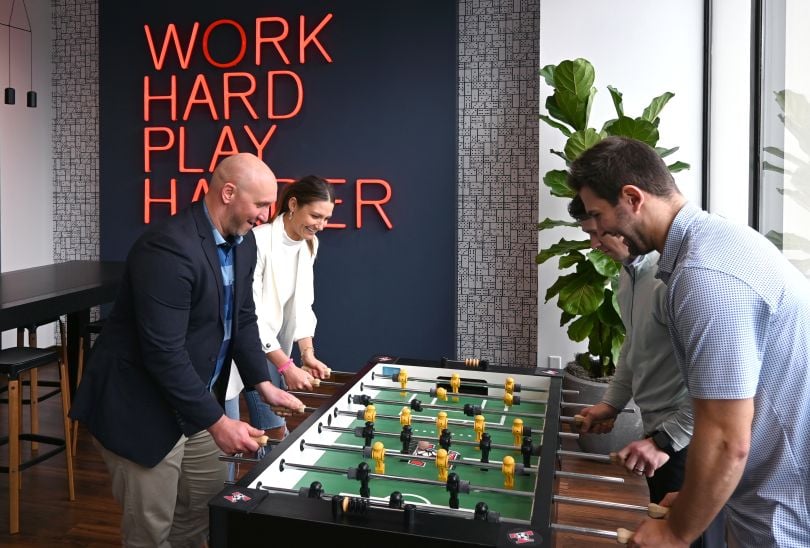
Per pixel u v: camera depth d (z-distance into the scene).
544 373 2.42
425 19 4.89
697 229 1.38
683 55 4.12
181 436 2.04
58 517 3.10
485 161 5.06
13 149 5.62
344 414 2.12
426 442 2.03
